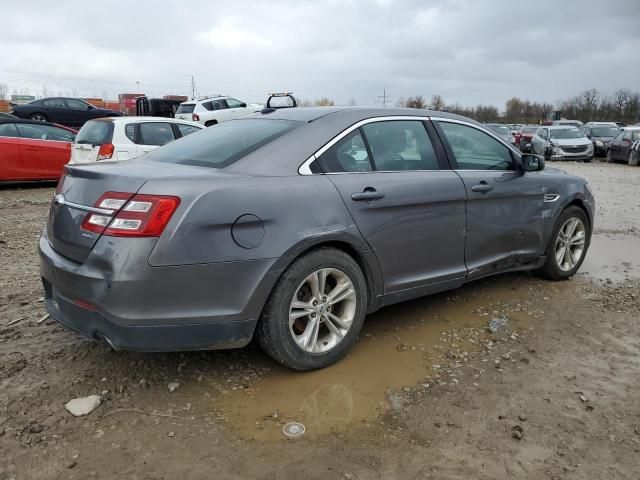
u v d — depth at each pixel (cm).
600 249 679
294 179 328
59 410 297
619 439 282
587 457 268
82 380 328
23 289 480
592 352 379
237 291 300
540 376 345
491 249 446
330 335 349
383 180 365
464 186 412
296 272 318
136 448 267
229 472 251
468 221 418
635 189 1306
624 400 319
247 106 2511
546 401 316
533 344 390
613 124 2945
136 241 280
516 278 539
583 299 483
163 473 250
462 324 423
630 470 259
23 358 351
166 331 289
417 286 392
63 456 260
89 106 2486
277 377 336
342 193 340
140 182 291
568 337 403
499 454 269
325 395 317
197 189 292
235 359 358
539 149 2516
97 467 253
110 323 285
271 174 324
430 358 366
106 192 296
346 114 374
